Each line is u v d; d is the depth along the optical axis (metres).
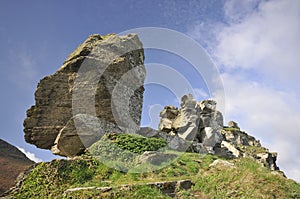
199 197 10.07
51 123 16.17
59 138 14.70
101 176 11.60
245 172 10.52
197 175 11.64
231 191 9.64
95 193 9.70
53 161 11.82
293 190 9.41
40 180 11.07
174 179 11.16
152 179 11.26
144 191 9.76
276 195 9.09
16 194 10.60
